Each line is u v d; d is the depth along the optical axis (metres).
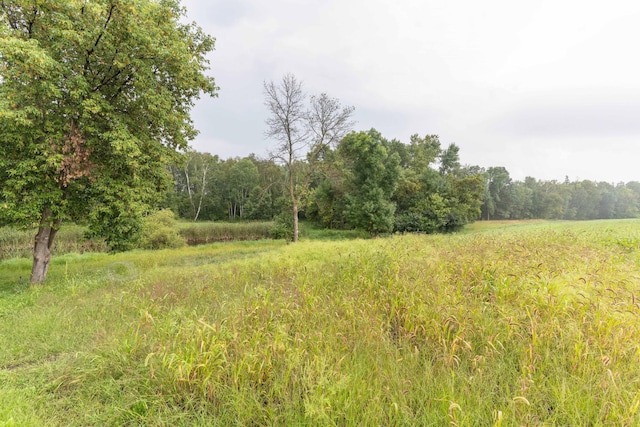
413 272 5.29
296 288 5.36
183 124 9.52
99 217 7.80
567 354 2.88
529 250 6.63
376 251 8.02
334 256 9.02
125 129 7.45
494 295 4.13
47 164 6.61
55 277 8.81
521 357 2.89
